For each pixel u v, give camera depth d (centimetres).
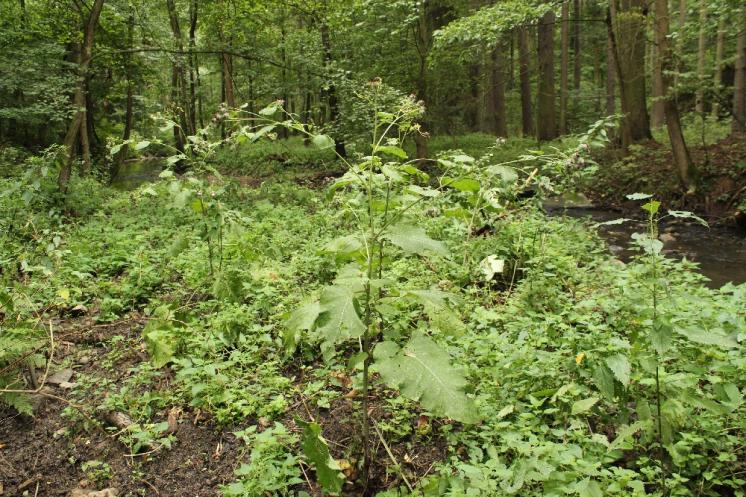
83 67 1055
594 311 436
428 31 1648
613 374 266
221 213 488
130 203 974
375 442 306
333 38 1631
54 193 887
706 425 270
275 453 283
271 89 1698
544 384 319
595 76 3142
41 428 331
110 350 427
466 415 209
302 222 782
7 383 338
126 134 2250
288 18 1977
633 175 1305
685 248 916
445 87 1730
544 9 1112
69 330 420
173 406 346
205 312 477
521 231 586
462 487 246
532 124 2731
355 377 338
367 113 1286
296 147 2264
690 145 1466
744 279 730
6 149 1523
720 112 1845
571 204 1301
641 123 1539
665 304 367
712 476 251
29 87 1323
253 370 379
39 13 1503
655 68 1213
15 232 655
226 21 1598
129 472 297
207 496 279
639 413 263
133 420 333
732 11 1016
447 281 483
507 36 1855
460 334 263
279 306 446
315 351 403
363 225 288
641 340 266
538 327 393
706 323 351
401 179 261
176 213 868
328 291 230
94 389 369
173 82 2262
